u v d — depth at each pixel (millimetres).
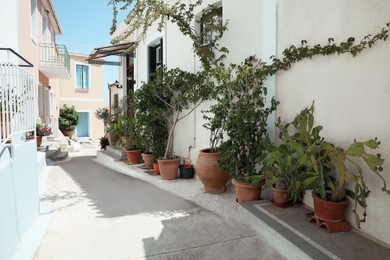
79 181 6469
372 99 2859
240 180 4211
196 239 3252
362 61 2957
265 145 3645
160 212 4195
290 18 3975
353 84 3061
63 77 14273
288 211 3629
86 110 21094
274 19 4223
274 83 4250
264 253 2951
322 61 3459
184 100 6219
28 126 3918
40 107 12648
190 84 6059
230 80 4672
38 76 11633
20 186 3170
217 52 5660
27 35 9609
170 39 7527
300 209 3697
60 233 3416
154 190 5547
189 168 6297
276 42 4234
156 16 5703
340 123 3223
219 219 3873
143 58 9289
